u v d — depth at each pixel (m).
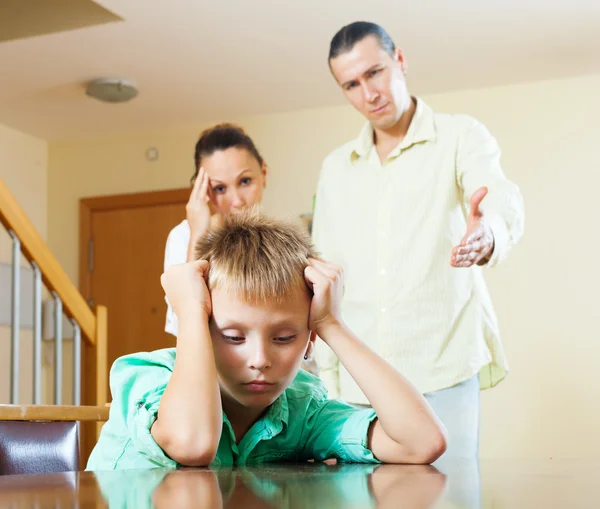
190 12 3.43
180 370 0.89
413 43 3.84
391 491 0.46
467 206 2.01
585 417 4.14
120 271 5.08
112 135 5.18
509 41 3.85
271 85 4.36
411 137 1.94
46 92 4.40
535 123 4.37
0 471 0.95
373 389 0.95
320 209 2.08
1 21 3.68
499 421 4.25
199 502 0.40
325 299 0.94
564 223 4.27
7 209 2.97
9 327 4.63
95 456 0.98
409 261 1.91
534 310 4.26
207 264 0.94
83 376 4.81
